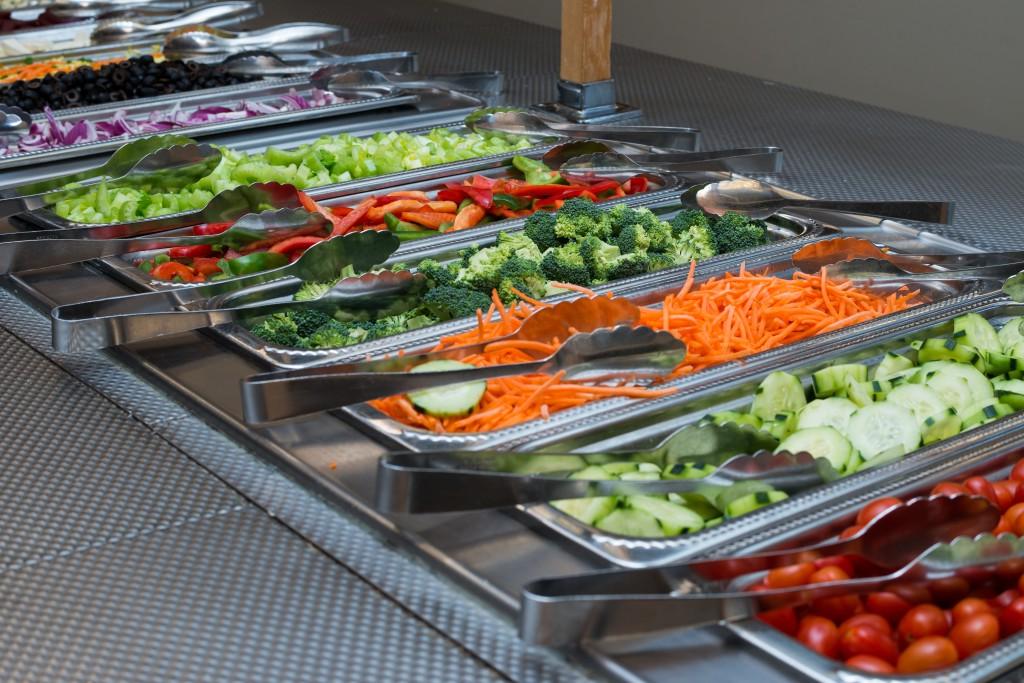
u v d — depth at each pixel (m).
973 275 2.33
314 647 1.39
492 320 2.16
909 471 1.63
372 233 2.40
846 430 1.81
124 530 1.65
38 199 2.78
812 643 1.34
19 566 1.57
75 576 1.54
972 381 1.94
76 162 3.28
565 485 1.53
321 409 1.71
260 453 1.81
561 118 3.57
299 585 1.51
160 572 1.55
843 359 2.02
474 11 5.20
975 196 2.94
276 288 2.31
